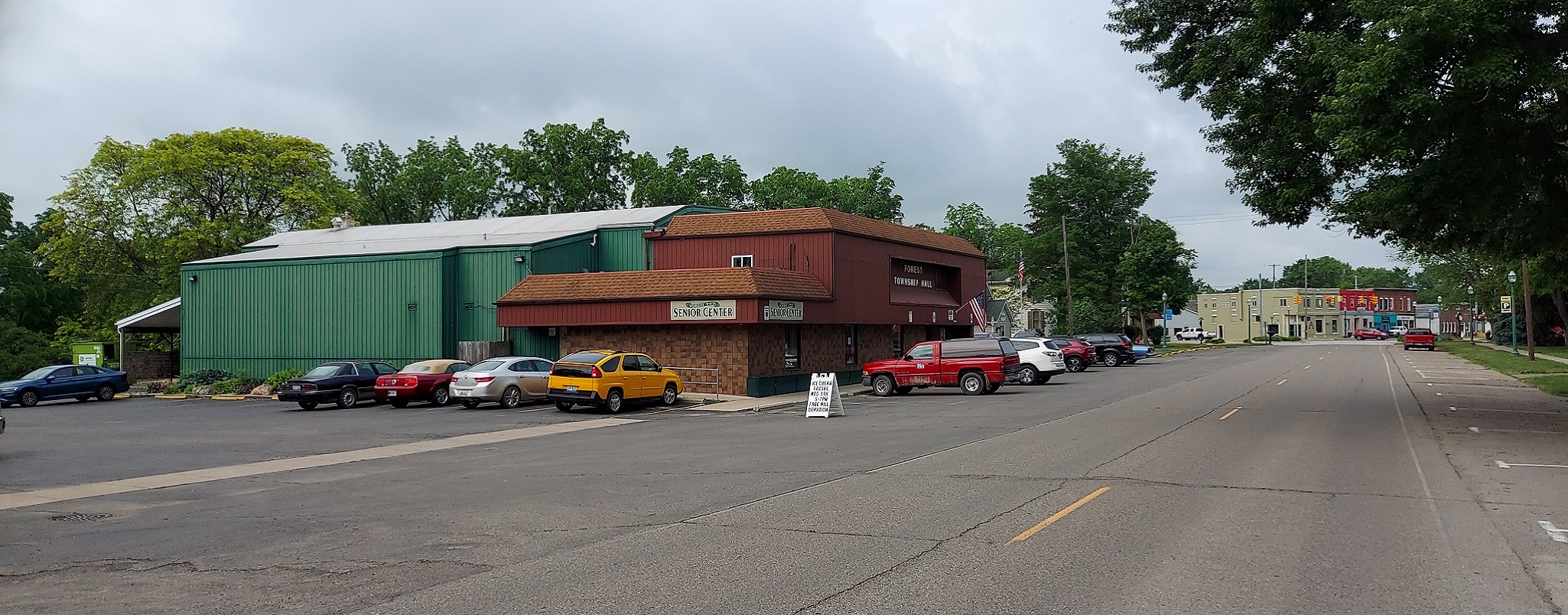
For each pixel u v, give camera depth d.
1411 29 15.67
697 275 31.09
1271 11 19.22
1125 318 74.00
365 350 36.09
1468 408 22.97
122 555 9.07
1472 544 8.54
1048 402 26.03
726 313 29.91
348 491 12.93
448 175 67.50
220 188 54.41
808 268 33.75
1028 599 6.83
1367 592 6.99
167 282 53.69
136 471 15.45
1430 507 10.31
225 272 38.81
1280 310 131.12
